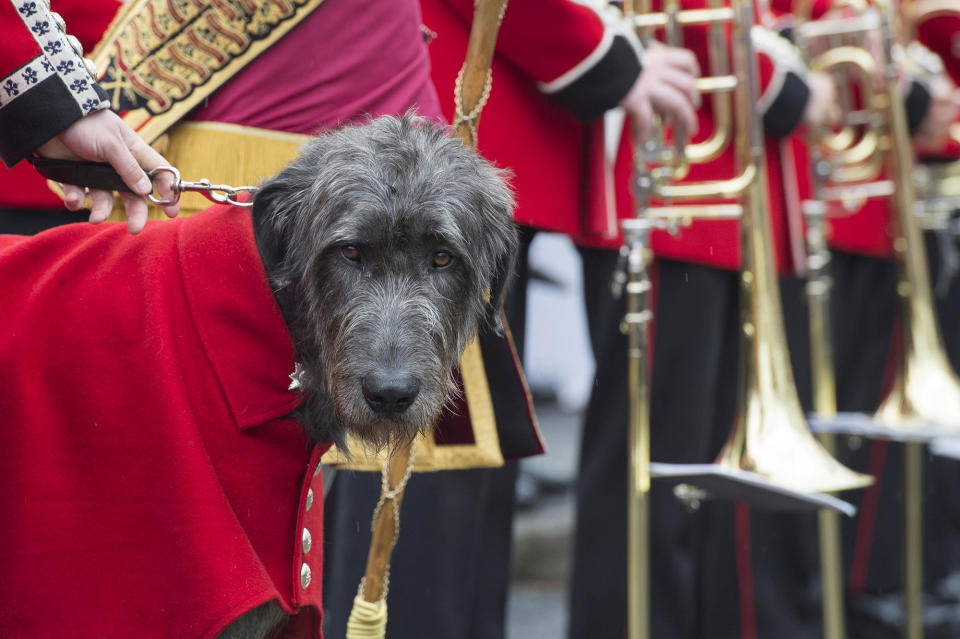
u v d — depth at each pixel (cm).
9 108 400
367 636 487
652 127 668
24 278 389
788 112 795
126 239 397
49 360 373
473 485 620
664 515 759
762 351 651
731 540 814
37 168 414
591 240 718
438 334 385
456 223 383
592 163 682
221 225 392
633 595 634
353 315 374
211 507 365
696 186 678
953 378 788
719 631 820
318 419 403
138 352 374
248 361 380
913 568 841
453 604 611
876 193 920
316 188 382
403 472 487
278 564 387
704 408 774
